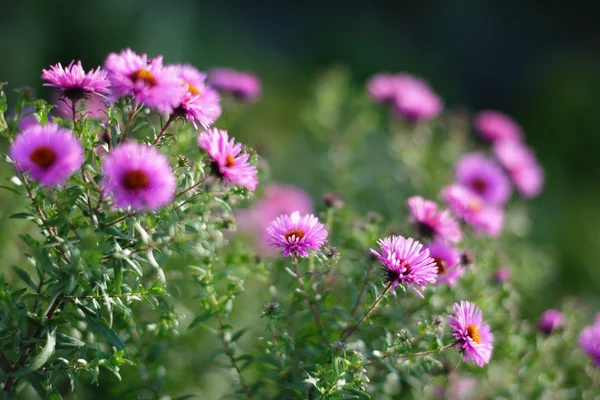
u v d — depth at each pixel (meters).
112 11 2.22
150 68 0.84
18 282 0.99
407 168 1.38
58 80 0.84
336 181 1.36
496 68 3.86
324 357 0.90
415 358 0.93
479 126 1.42
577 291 1.70
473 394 1.04
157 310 0.93
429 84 3.37
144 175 0.81
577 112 2.97
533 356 1.04
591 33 4.03
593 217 2.10
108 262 0.85
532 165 1.29
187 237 0.86
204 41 2.83
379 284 0.93
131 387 0.97
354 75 3.20
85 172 0.84
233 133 1.11
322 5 3.82
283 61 3.09
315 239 0.88
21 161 0.81
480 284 1.06
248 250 1.00
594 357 1.01
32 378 0.86
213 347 1.04
